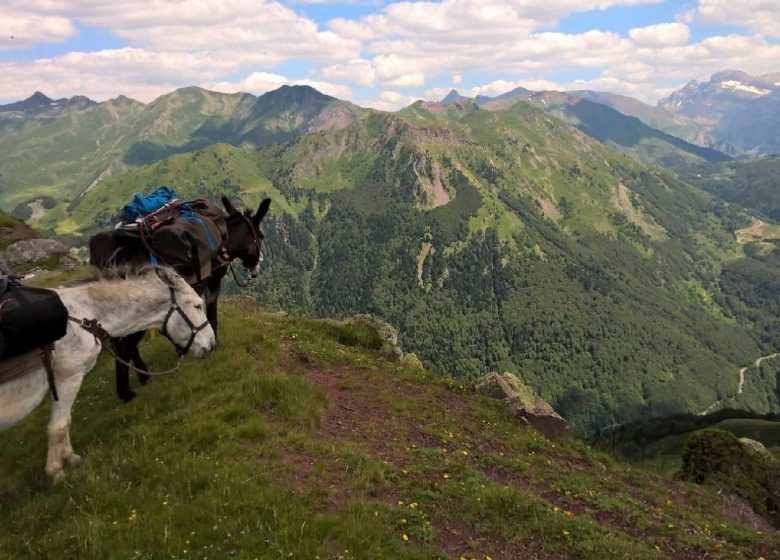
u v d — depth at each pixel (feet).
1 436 33.63
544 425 52.34
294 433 31.04
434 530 24.04
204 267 34.22
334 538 21.50
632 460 56.39
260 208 43.55
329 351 54.24
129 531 20.58
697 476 53.57
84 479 24.99
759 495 49.90
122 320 27.25
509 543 24.68
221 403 33.65
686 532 31.63
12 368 22.33
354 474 27.25
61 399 25.16
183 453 27.07
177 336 29.25
